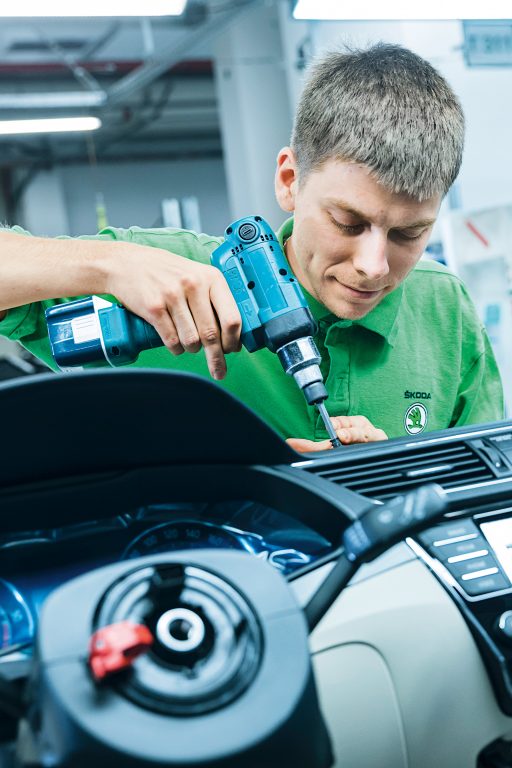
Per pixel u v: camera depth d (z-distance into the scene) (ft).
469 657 1.45
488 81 10.53
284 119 15.81
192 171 21.83
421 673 1.42
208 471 1.69
